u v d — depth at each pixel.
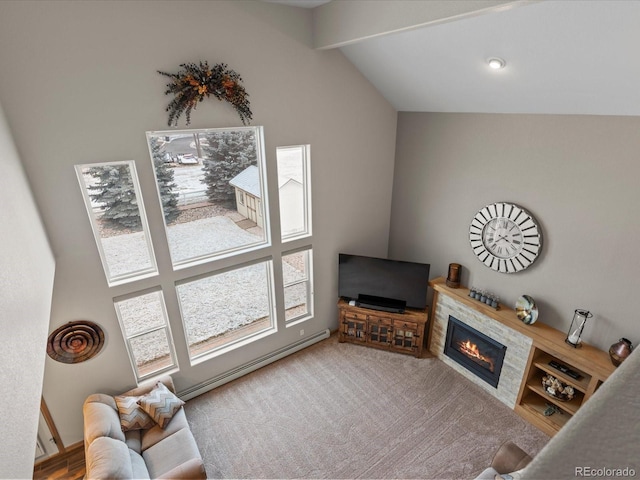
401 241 6.10
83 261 3.68
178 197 4.18
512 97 3.86
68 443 4.12
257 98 4.17
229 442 4.21
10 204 2.16
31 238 2.57
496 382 4.71
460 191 4.96
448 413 4.54
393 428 4.35
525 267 4.33
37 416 1.83
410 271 5.21
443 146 5.03
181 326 4.53
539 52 3.07
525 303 4.30
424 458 3.97
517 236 4.33
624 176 3.37
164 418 3.94
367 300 5.60
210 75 3.72
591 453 0.43
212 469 3.91
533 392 4.59
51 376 3.82
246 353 5.20
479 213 4.68
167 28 3.44
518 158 4.20
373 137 5.43
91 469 3.14
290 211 5.10
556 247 4.03
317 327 5.91
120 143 3.52
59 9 2.95
